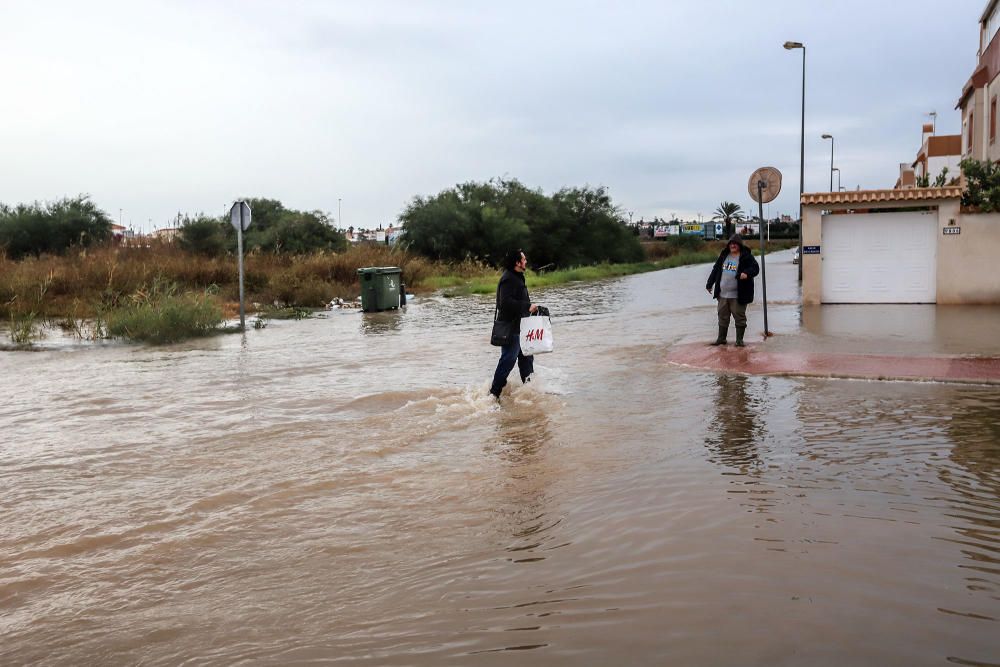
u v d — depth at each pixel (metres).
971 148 29.20
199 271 27.67
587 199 59.72
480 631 3.30
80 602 3.78
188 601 3.75
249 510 5.07
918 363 9.64
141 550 4.43
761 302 20.33
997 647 3.01
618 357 11.42
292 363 11.99
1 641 3.40
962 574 3.70
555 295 27.59
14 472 6.13
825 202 18.38
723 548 4.10
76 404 9.00
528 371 9.30
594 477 5.55
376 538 4.51
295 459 6.29
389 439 6.86
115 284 23.86
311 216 44.91
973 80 28.23
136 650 3.29
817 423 6.94
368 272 22.41
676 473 5.54
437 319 19.56
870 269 18.47
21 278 22.84
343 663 3.08
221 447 6.75
